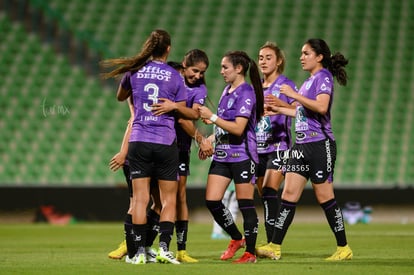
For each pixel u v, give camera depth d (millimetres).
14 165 73250
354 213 65500
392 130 81188
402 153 79188
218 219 26969
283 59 31297
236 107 25922
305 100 25984
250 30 89312
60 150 74750
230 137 26172
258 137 30672
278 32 89250
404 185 67500
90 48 84438
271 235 30250
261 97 27125
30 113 77250
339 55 27469
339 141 79438
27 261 26719
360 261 26125
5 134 75375
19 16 86125
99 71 81688
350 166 77750
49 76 81250
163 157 24609
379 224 63125
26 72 81250
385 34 90312
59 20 86062
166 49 25203
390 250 32469
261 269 22781
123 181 73375
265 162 30719
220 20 90125
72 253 31703
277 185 30359
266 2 92500
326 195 26797
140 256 24922
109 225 60875
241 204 26078
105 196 66000
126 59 25016
